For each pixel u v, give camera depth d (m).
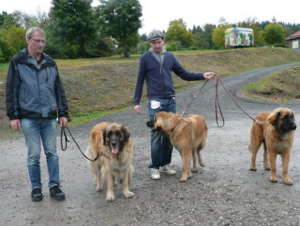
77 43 37.72
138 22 34.00
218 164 5.73
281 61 42.47
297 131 8.36
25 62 4.05
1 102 13.23
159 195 4.35
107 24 34.31
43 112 4.17
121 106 15.80
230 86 21.69
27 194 4.62
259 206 3.81
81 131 9.74
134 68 25.08
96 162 4.75
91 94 16.70
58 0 35.25
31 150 4.21
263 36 65.62
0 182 5.24
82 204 4.16
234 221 3.45
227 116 11.48
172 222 3.51
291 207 3.74
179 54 37.22
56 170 4.43
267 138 4.67
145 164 5.96
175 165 5.81
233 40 51.72
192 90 20.52
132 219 3.64
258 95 18.80
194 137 5.03
